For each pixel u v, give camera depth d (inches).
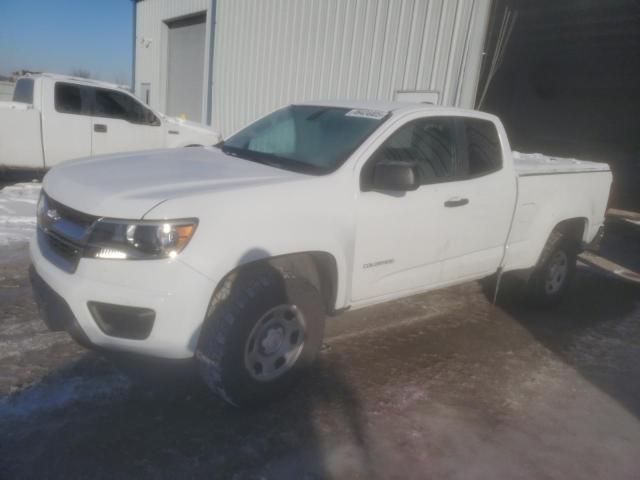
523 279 201.0
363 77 367.2
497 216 173.0
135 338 107.3
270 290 116.1
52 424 113.0
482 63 307.4
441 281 164.2
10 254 215.9
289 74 430.3
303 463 109.2
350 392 137.9
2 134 329.4
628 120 785.6
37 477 97.9
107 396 125.0
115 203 107.3
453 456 116.9
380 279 143.9
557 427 132.6
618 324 209.5
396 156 145.9
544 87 826.2
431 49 323.0
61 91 347.9
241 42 484.4
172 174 127.0
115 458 104.8
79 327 108.2
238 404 119.9
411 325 186.4
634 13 484.7
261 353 120.1
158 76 680.4
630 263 304.3
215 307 112.6
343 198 130.6
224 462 106.9
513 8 438.6
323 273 134.5
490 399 142.7
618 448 126.3
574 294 243.3
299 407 128.5
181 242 105.1
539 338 187.3
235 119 503.5
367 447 116.6
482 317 201.2
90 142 360.2
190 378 135.6
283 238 117.8
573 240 212.2
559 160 236.8
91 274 106.0
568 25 561.0
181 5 604.4
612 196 576.7
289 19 426.0
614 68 727.1
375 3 354.0
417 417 130.2
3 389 123.6
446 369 156.7
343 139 145.9
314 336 128.9
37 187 345.4
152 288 103.7
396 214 140.9
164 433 113.9
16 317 160.4
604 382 159.0
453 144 162.6
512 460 117.7
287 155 148.9
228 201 112.0
